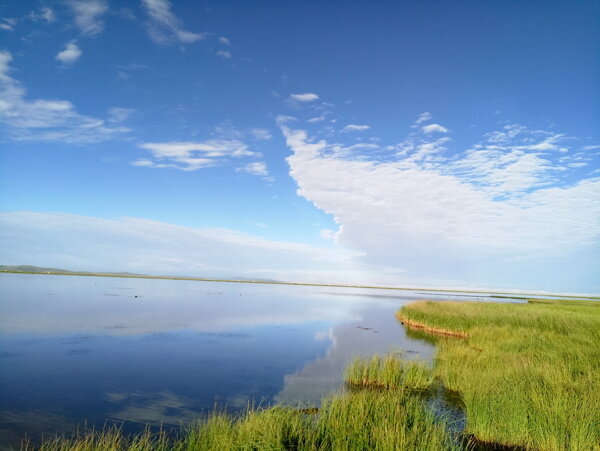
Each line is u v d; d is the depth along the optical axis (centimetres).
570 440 830
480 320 2892
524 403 947
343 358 1862
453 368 1448
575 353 1623
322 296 9038
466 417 1052
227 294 7650
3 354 1728
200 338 2289
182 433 955
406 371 1468
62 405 1149
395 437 768
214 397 1254
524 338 2089
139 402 1190
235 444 776
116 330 2425
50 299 4184
